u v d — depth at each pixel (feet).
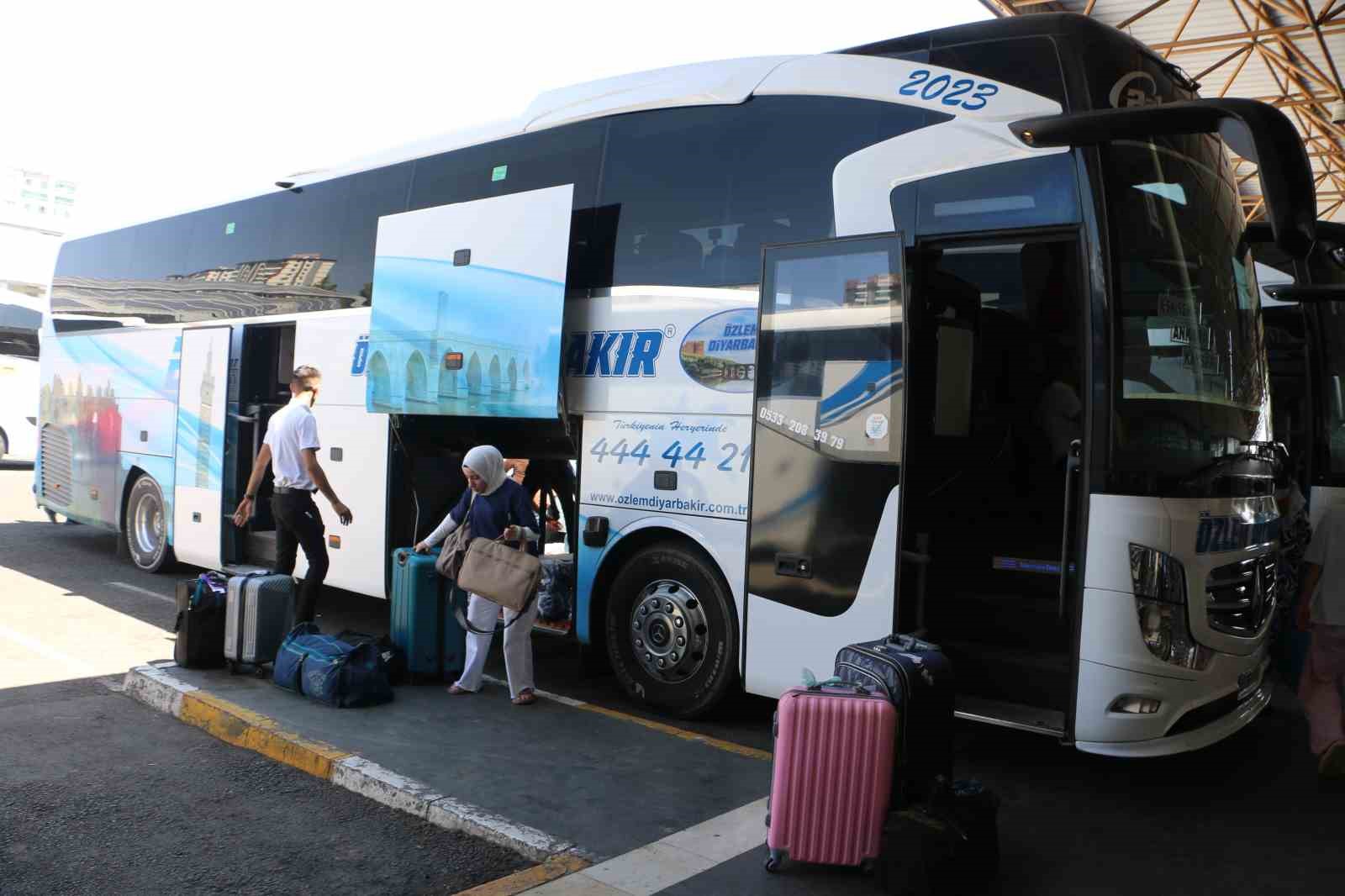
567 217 22.36
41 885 13.15
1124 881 14.33
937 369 19.38
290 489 24.86
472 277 24.25
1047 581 18.93
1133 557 16.02
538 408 22.30
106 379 40.45
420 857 14.37
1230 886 14.26
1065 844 15.60
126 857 14.06
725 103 21.30
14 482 67.51
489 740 19.08
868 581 18.22
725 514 20.29
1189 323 17.56
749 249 20.38
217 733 19.40
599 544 22.47
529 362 22.63
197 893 13.12
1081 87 17.12
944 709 14.61
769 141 20.44
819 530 18.85
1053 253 20.65
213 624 22.71
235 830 15.08
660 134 22.34
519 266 23.18
